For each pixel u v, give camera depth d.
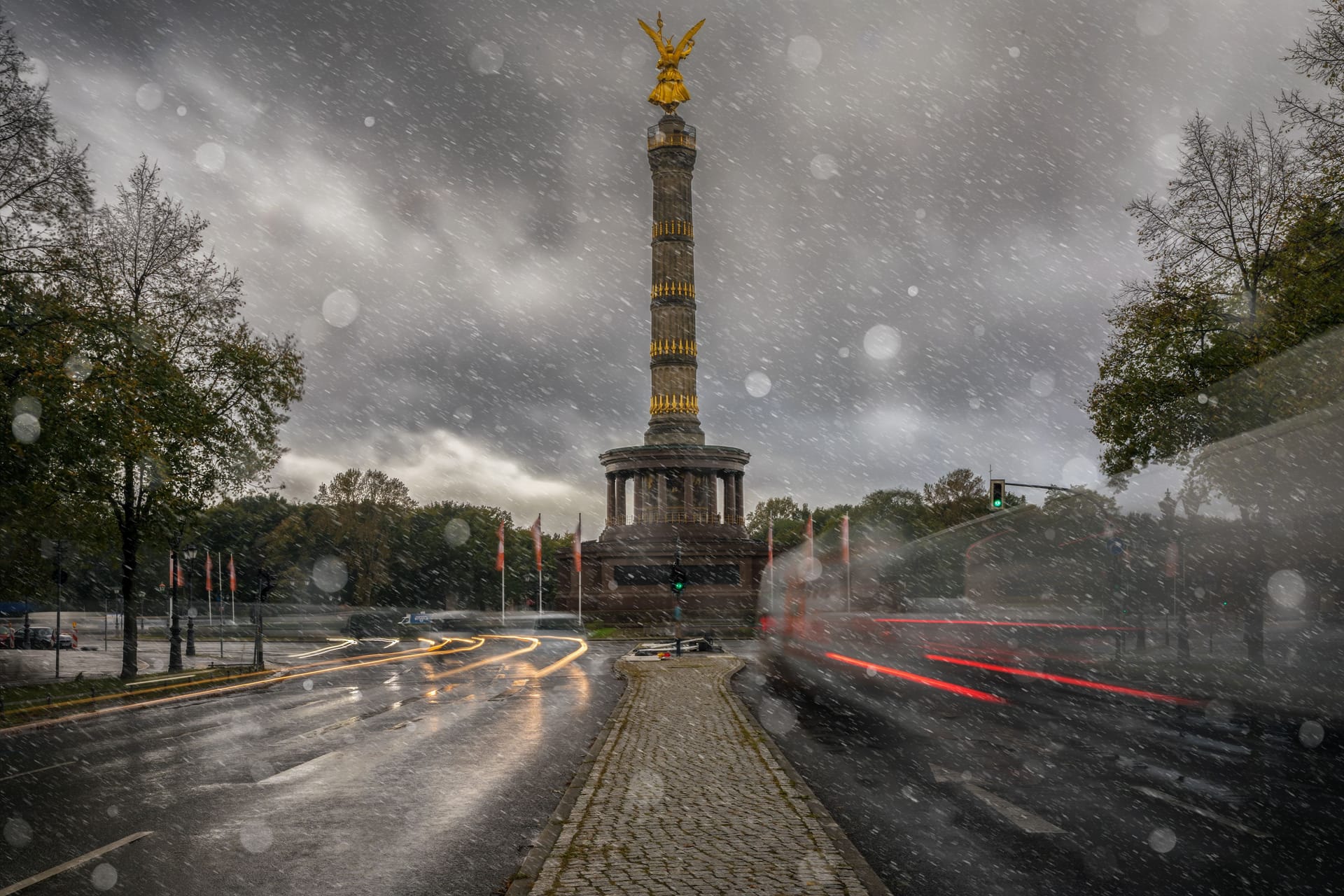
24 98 28.06
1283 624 38.31
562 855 8.98
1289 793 12.18
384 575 133.62
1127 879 8.34
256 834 10.62
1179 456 30.92
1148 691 26.30
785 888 7.85
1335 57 24.44
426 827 10.87
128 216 36.81
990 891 8.02
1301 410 25.39
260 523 158.25
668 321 98.75
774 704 24.33
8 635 69.31
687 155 98.62
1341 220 24.70
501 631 80.81
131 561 36.41
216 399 38.81
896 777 13.55
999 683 30.28
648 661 41.38
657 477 99.50
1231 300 30.36
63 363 28.64
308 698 28.89
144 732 21.17
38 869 9.19
